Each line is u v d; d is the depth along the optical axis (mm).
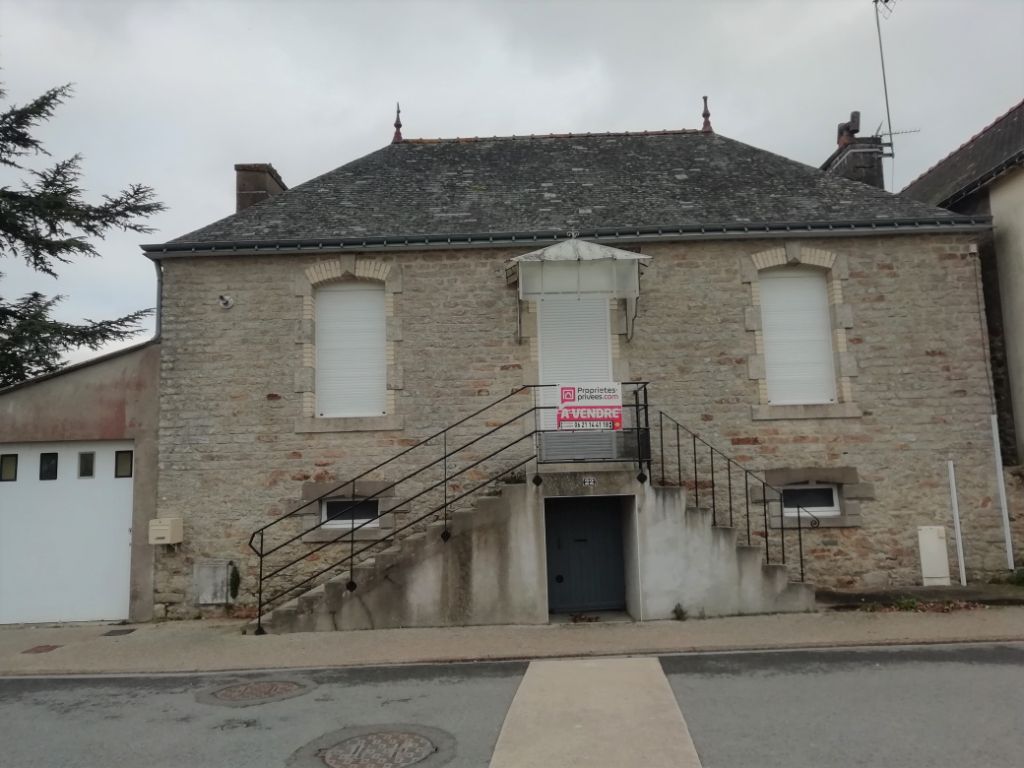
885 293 10766
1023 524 10352
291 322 10609
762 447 10469
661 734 5227
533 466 9742
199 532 10242
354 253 10742
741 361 10641
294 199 11750
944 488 10406
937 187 13367
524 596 8992
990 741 4938
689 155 13008
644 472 9484
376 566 8953
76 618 10266
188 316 10625
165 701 6453
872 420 10523
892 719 5406
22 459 10641
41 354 15594
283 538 10234
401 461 10383
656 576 9086
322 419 10422
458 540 9008
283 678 7113
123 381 10609
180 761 5016
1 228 15266
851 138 13945
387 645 8125
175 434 10398
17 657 8180
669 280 10766
